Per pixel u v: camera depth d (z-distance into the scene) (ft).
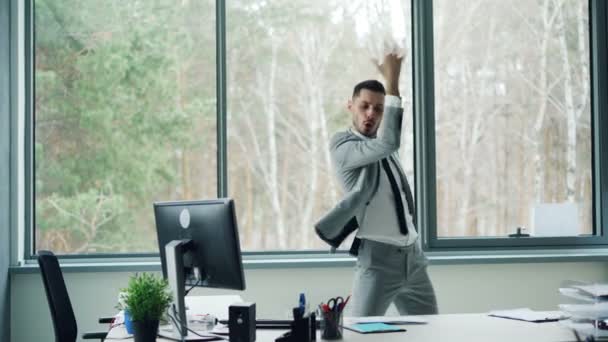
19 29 14.94
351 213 12.32
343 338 8.71
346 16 15.85
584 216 16.28
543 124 16.26
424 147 15.83
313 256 15.56
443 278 15.49
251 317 8.39
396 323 9.64
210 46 15.55
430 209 15.83
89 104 15.35
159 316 7.99
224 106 15.48
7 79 14.56
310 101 15.74
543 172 16.22
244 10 15.64
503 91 16.19
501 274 15.64
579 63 16.28
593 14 16.29
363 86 13.07
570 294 9.51
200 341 8.56
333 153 12.78
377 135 12.71
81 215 15.25
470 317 10.08
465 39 16.11
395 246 12.26
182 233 9.06
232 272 8.55
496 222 16.10
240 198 15.56
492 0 16.22
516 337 8.64
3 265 14.15
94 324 14.71
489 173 16.11
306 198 15.70
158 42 15.52
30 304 14.66
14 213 14.69
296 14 15.75
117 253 15.23
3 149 14.28
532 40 16.29
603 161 16.28
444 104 16.02
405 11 15.98
